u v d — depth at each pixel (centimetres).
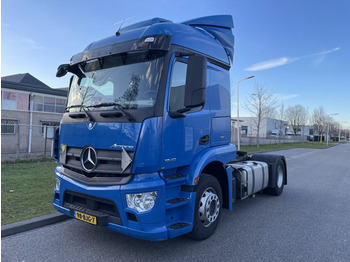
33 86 2256
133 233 309
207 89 416
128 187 309
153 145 313
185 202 353
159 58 333
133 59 351
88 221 335
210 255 366
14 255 356
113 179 321
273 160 712
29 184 719
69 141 381
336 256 372
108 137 329
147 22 401
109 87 360
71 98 408
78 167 357
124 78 350
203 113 401
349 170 1301
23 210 506
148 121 313
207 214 402
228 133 474
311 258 365
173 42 348
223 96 462
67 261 342
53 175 852
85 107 369
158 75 327
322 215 557
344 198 710
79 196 353
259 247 396
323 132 8225
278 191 721
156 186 314
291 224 499
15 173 880
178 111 342
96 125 342
